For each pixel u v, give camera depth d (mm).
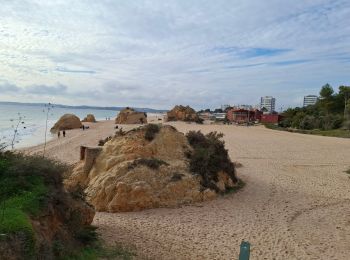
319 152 33469
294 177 21422
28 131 54094
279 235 11648
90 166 16094
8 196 7195
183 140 17719
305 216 13883
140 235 10836
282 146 37906
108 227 11414
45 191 7516
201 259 9344
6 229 5742
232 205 15039
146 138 16641
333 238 11539
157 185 14688
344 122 67062
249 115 114062
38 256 6004
